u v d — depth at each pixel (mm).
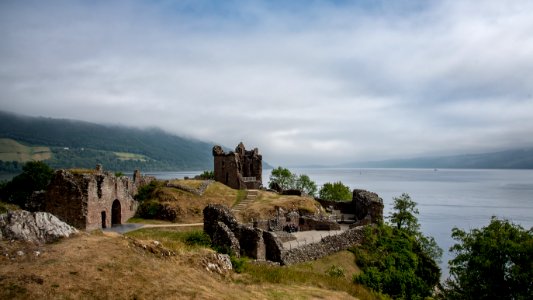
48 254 16484
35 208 50125
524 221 123250
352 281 35969
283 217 53719
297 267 35656
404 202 62219
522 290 31656
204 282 19125
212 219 37156
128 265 17312
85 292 14281
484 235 34719
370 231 50250
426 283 44969
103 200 52250
